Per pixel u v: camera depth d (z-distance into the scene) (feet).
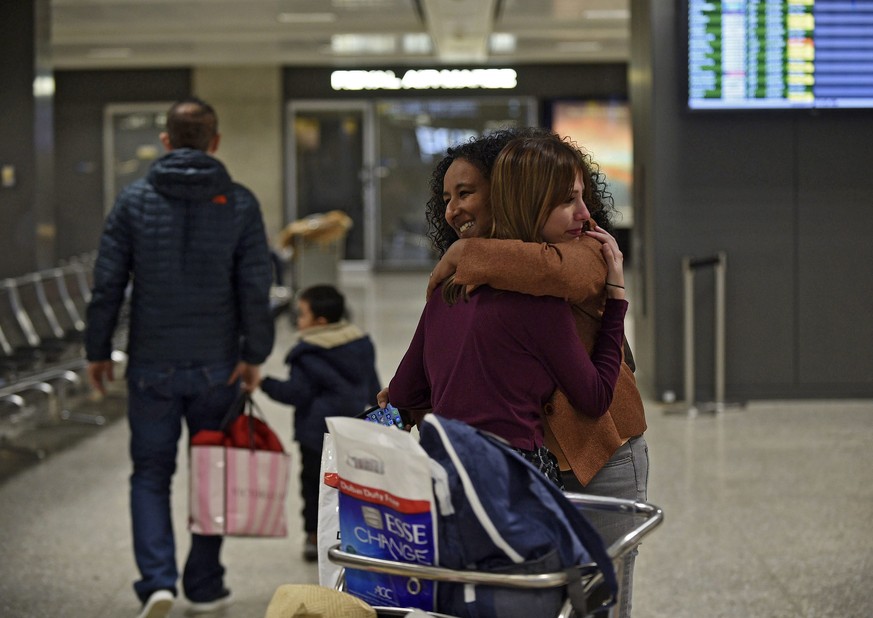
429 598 6.40
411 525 6.20
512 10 47.65
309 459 16.20
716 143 27.04
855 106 26.02
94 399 30.25
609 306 7.69
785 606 13.57
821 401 27.22
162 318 13.57
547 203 7.28
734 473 20.20
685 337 26.27
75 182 67.97
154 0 45.29
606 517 8.27
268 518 13.75
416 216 69.31
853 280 27.12
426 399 8.13
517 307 7.10
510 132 7.96
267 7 46.65
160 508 13.64
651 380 27.58
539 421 7.36
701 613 13.41
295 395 15.79
